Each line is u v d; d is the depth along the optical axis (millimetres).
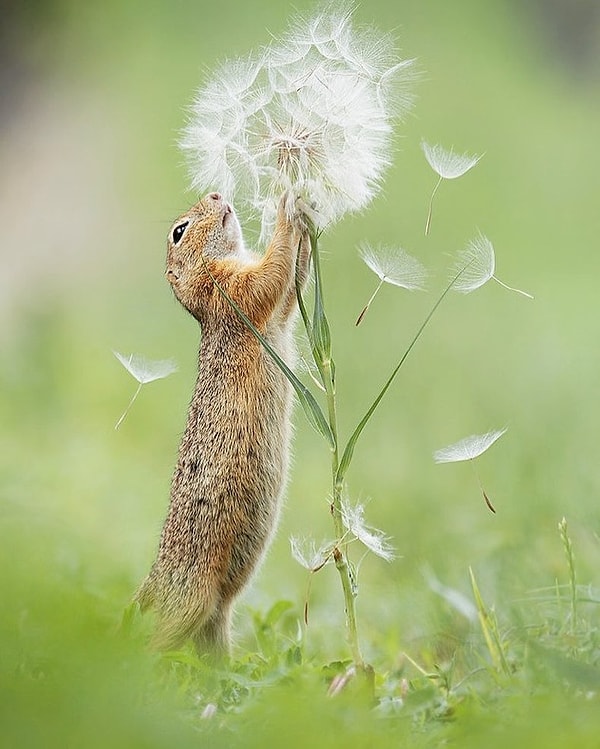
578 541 11812
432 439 17125
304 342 10234
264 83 9211
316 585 12977
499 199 28688
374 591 12461
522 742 6488
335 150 8836
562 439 15805
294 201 8828
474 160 8547
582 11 35781
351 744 6605
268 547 9898
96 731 6352
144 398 20297
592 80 35094
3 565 9672
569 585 10078
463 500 14875
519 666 8438
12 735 6242
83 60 33969
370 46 9039
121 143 31203
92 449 17172
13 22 33844
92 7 34938
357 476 16438
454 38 34812
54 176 30391
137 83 33188
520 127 31891
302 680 7922
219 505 9625
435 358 20625
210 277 9258
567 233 27781
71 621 8195
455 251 26312
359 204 8883
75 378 20797
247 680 7996
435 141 30828
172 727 6629
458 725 6957
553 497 13430
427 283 23469
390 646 9820
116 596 10523
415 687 8203
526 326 22125
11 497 13484
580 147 31312
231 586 9773
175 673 8117
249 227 10992
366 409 18641
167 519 9844
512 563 11438
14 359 21000
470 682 8336
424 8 35500
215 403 9742
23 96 33062
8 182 30547
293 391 10016
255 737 6668
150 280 26812
